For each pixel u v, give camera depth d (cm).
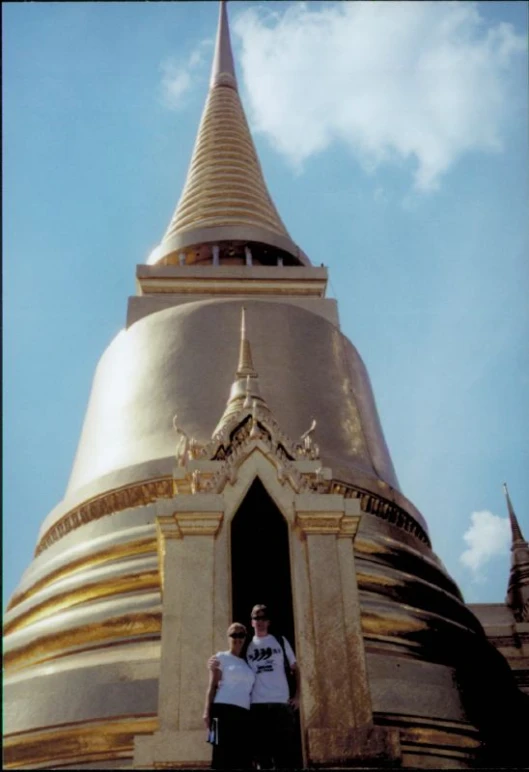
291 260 3059
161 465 2003
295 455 1688
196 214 3114
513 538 2709
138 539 1848
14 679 1664
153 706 1503
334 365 2383
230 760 1170
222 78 3681
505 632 2442
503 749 1677
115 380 2375
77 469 2277
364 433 2277
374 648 1659
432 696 1600
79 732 1494
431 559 2072
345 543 1446
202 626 1341
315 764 1229
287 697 1230
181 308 2458
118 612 1684
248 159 3325
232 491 1481
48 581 1922
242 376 1848
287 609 1446
